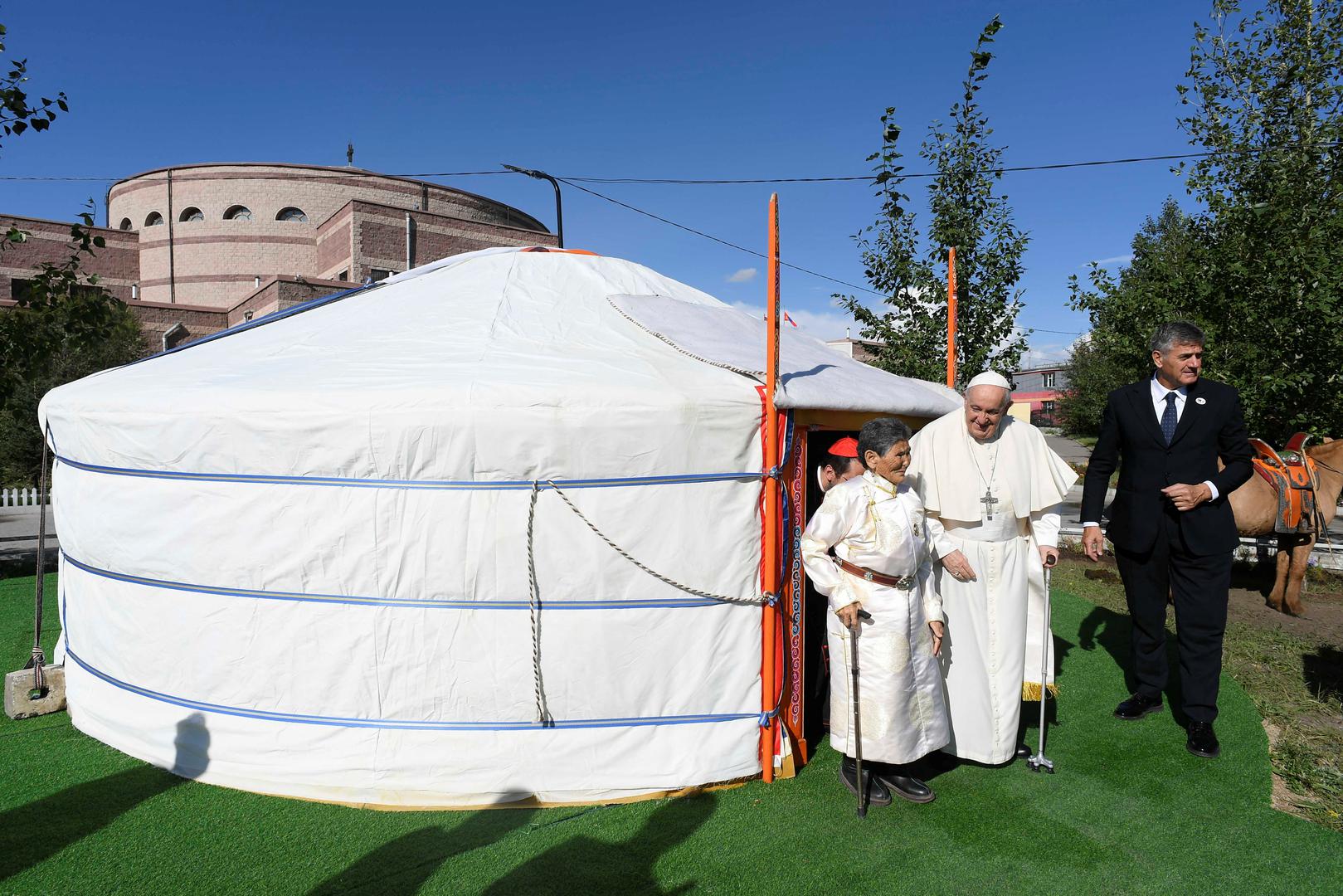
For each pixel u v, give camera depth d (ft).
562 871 8.54
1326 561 25.23
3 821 9.55
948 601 10.90
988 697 10.73
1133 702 13.12
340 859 8.75
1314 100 21.67
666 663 10.33
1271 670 15.44
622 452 10.01
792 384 10.97
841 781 10.68
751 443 10.44
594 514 10.11
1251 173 22.21
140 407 10.78
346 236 71.31
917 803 10.14
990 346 23.27
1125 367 25.26
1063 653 17.04
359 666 10.23
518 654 10.12
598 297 14.43
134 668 11.31
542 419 9.87
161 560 10.87
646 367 11.17
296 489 10.25
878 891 8.24
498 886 8.25
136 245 81.87
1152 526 12.03
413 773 10.05
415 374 10.49
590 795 10.12
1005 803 10.16
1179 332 11.57
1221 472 11.64
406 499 10.08
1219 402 11.65
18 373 21.38
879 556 9.66
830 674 10.36
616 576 10.16
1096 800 10.26
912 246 23.72
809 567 9.75
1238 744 12.00
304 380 10.62
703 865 8.69
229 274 78.89
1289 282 20.75
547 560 10.08
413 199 83.51
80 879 8.35
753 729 10.62
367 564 10.16
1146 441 12.06
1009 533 10.75
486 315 12.94
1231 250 22.24
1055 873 8.59
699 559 10.32
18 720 12.83
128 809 9.86
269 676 10.42
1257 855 8.95
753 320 16.31
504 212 91.81
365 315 13.61
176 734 10.84
